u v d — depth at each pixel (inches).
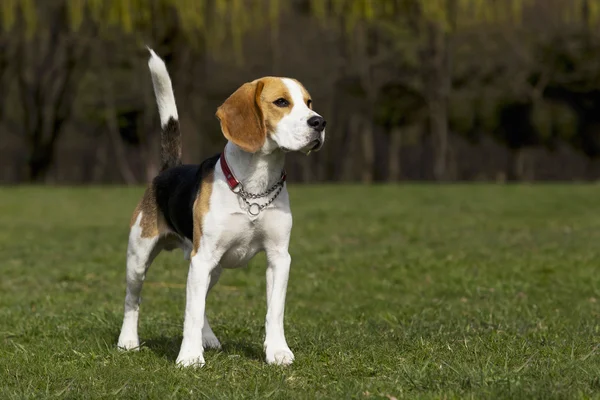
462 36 1465.3
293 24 1450.5
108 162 1630.2
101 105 1444.4
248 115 215.8
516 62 1505.9
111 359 235.5
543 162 1664.6
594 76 1481.3
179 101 1336.1
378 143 1660.9
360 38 1464.1
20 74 1428.4
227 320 301.1
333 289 383.9
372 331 274.2
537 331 269.4
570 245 524.7
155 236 243.6
